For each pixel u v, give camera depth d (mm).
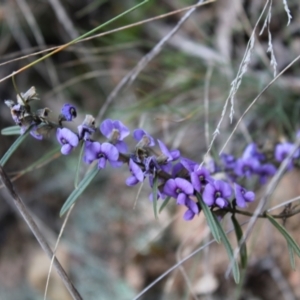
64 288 523
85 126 351
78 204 565
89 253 534
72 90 598
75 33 546
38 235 360
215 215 357
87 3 612
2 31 600
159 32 597
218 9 586
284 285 478
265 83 509
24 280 541
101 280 521
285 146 424
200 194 354
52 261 365
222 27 570
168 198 371
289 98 511
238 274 351
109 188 562
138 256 520
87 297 517
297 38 544
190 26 591
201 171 357
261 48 513
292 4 543
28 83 605
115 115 531
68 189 573
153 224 528
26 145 598
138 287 512
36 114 354
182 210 516
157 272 514
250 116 513
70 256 534
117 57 591
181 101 530
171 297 501
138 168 349
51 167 588
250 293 488
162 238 520
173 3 605
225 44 556
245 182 486
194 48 558
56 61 612
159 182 356
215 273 495
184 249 508
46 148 593
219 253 499
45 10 600
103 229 544
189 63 549
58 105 587
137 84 579
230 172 410
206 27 589
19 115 351
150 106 506
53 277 527
